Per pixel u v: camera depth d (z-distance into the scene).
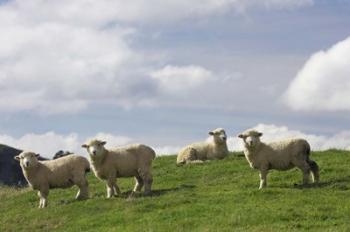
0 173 45.03
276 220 22.56
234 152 39.38
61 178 28.58
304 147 27.59
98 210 26.45
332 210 23.47
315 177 27.98
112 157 28.11
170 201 25.94
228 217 23.11
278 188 26.77
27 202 31.19
